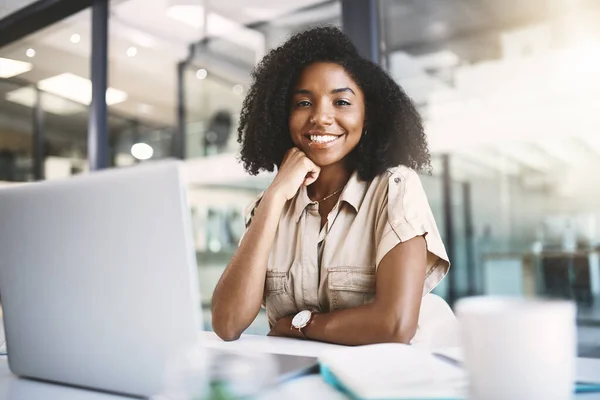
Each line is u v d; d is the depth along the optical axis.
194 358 0.48
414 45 3.12
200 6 3.80
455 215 3.91
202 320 0.56
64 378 0.65
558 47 3.43
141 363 0.57
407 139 1.25
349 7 2.36
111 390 0.60
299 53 1.25
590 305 3.63
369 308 0.93
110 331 0.59
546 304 0.44
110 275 0.58
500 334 0.41
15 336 0.69
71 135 3.88
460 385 0.48
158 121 4.80
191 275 0.54
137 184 0.55
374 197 1.12
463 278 3.90
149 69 4.50
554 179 3.88
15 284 0.68
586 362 0.70
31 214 0.64
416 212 1.02
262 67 1.39
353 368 0.53
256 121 1.37
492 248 3.95
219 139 4.98
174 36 4.21
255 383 0.48
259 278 1.03
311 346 0.89
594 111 3.29
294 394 0.53
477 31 3.45
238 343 0.93
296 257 1.14
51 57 3.90
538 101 3.43
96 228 0.59
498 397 0.41
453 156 3.88
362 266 1.07
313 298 1.11
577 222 3.84
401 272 0.94
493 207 3.91
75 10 3.50
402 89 1.29
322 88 1.19
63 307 0.63
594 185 3.77
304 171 1.14
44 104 4.17
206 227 4.44
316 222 1.15
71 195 0.60
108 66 3.53
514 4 3.30
